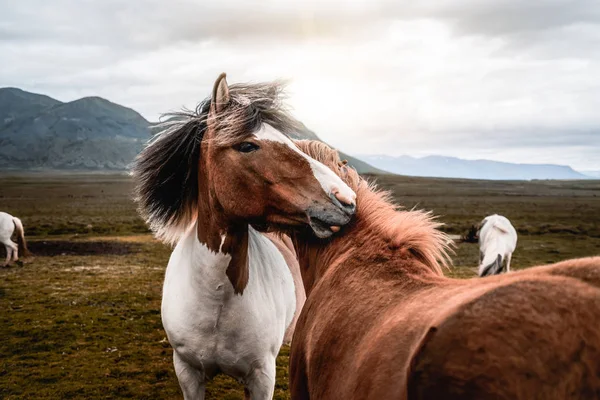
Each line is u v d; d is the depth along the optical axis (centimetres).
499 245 1151
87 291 1198
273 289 383
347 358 196
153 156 334
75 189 8238
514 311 127
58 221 3081
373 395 161
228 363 356
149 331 882
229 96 301
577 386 115
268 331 363
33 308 1030
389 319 182
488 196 7356
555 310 123
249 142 285
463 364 126
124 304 1073
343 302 222
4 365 713
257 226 302
